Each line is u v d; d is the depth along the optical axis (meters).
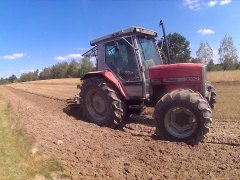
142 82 8.46
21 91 28.14
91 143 6.87
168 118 7.11
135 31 8.45
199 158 5.89
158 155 6.07
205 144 6.79
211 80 25.09
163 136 7.12
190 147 6.57
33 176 4.97
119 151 6.34
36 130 7.97
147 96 8.53
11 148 6.31
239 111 9.76
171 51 9.78
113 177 5.15
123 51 8.79
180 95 6.91
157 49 9.41
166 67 7.95
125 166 5.59
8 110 12.30
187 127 6.97
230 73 28.41
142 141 7.03
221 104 11.30
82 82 9.67
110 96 8.54
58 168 5.26
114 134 7.71
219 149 6.38
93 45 9.46
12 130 7.87
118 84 8.74
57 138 7.22
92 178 5.08
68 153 6.16
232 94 14.48
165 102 7.03
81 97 9.24
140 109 8.85
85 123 8.95
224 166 5.44
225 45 47.75
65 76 80.44
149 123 8.73
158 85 8.11
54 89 27.70
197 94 6.96
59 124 8.80
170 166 5.55
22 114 10.85
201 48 44.84
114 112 8.52
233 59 47.50
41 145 6.56
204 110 6.74
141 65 8.48
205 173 5.20
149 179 5.07
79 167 5.48
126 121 9.09
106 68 9.06
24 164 5.43
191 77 7.67
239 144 6.63
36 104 14.40
